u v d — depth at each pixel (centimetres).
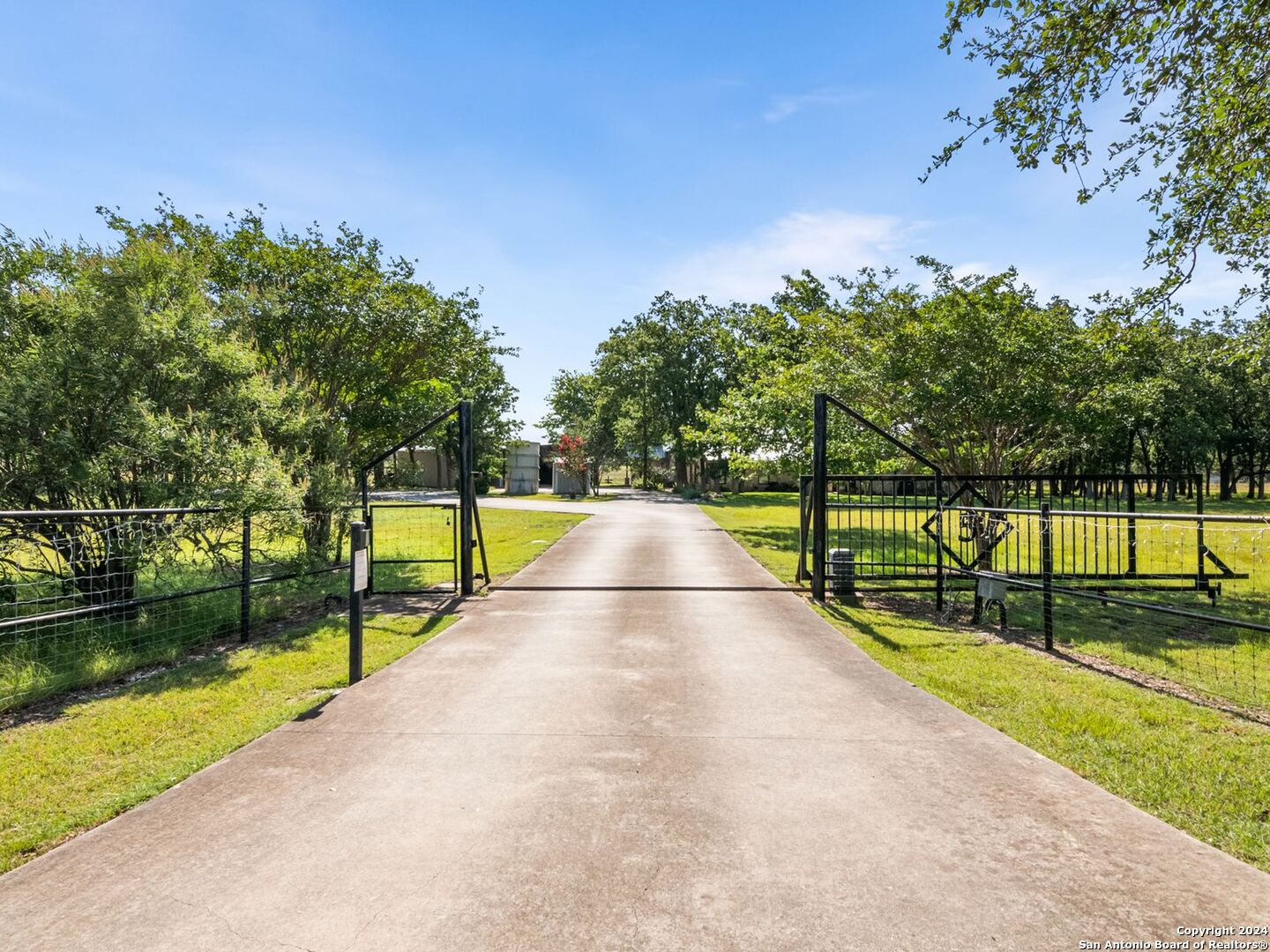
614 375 4378
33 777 365
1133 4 652
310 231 1176
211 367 809
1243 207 748
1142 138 748
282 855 277
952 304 1141
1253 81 660
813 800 325
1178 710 458
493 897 246
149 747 406
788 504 3253
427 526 2111
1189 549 1332
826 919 232
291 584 970
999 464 1231
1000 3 691
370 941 222
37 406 670
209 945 221
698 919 232
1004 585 744
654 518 2320
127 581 719
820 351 1388
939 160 779
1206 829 298
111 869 268
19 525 656
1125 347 1041
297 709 471
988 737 409
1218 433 3694
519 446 4716
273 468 737
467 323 1309
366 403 1212
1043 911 238
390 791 338
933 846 282
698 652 621
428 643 664
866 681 528
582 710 461
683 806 319
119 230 1062
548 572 1127
